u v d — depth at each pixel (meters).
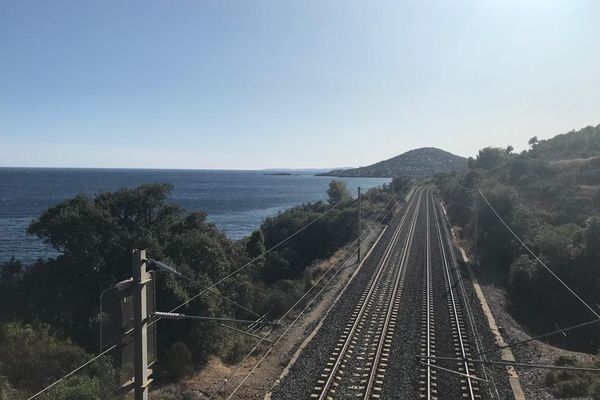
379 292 31.34
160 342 22.47
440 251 47.00
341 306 28.11
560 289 32.91
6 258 54.53
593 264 32.94
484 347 22.06
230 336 25.02
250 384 18.58
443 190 114.19
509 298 33.78
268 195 188.38
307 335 23.75
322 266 40.81
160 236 34.19
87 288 29.30
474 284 35.38
